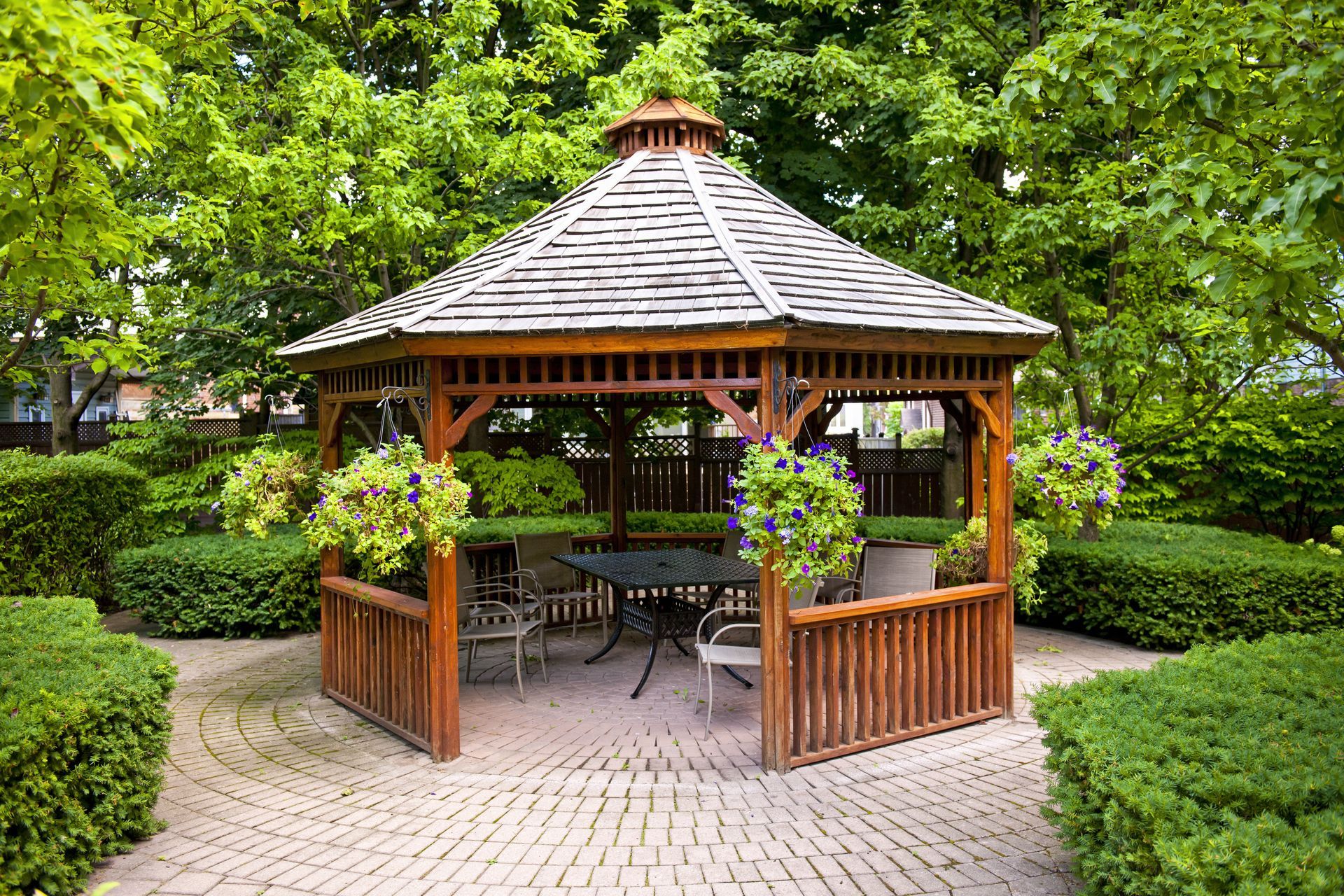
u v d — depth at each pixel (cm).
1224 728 321
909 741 529
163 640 835
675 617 668
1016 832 396
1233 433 985
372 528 460
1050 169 884
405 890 348
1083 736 316
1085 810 305
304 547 852
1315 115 341
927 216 902
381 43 1155
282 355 647
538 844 388
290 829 409
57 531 826
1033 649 744
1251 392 981
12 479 787
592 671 707
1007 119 801
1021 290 920
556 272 536
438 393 494
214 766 498
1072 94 408
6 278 415
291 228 927
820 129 1113
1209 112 377
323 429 651
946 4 909
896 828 401
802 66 926
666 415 1373
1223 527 1099
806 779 464
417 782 468
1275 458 980
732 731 550
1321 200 318
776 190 1070
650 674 695
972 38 879
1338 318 443
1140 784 281
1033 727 556
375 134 853
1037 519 956
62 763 354
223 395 1009
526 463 1041
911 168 902
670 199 609
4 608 523
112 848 379
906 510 1334
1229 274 359
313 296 1060
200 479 1033
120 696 384
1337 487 975
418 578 815
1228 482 1030
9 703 354
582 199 634
